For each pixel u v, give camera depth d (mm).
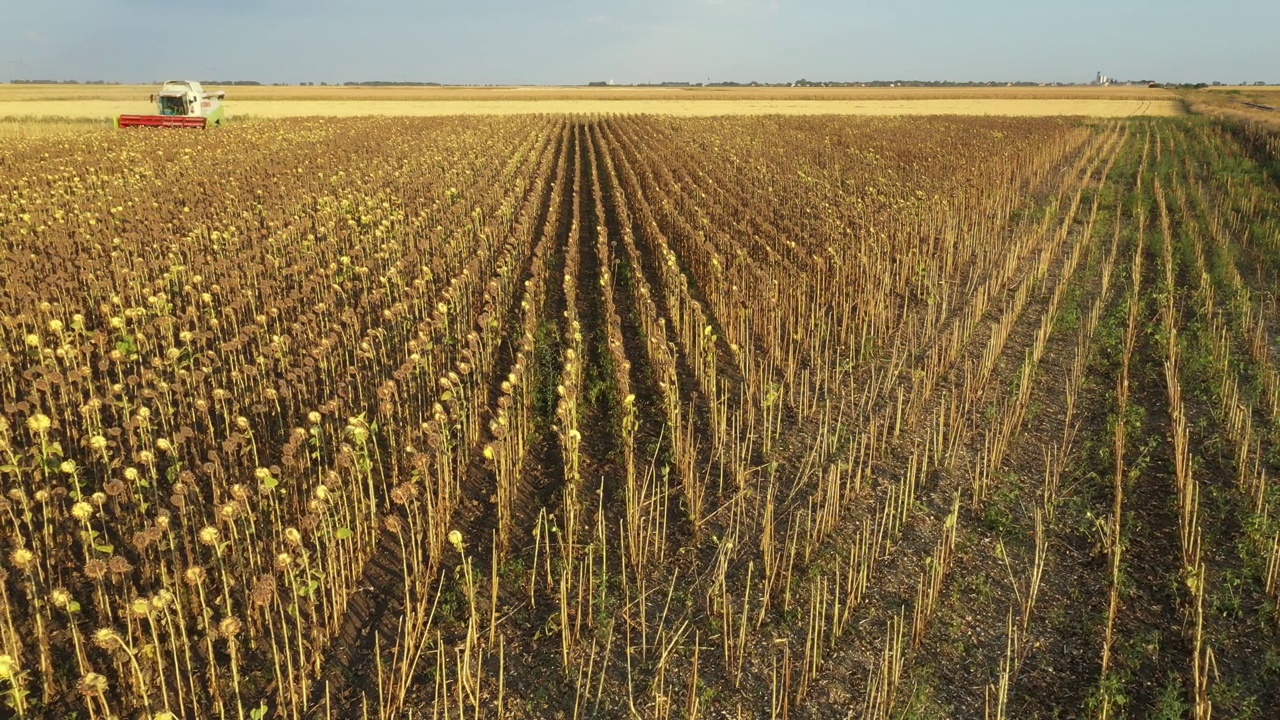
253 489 8227
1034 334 12914
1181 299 14234
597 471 9125
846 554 7387
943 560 7020
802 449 9469
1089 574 7012
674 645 6328
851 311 13961
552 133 48031
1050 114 69438
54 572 7078
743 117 62594
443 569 7324
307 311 13273
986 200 22125
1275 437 8977
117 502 7664
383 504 8305
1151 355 11789
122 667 5812
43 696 5781
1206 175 28453
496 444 7824
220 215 19781
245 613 6641
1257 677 5789
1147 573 6957
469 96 107250
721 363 12242
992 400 10570
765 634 6430
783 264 15484
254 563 7109
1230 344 11938
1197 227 19281
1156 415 9930
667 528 7930
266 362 10805
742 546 7578
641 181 28031
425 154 32656
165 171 26594
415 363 10109
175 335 12477
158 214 19703
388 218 19469
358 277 15773
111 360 11164
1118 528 7031
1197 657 5352
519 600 6934
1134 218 21172
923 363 11602
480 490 8688
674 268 14844
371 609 6875
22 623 6484
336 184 24516
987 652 6184
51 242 16375
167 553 7273
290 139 38219
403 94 114312
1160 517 7762
